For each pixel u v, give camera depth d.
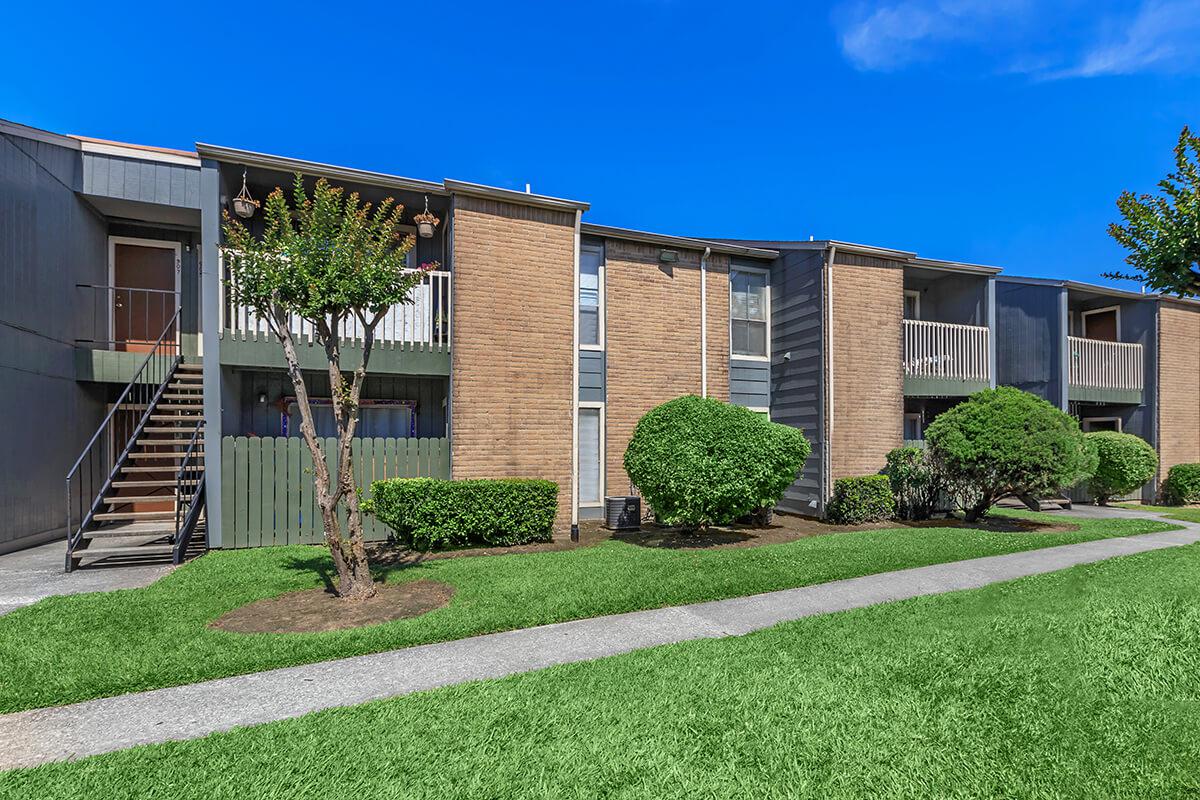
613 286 10.75
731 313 11.98
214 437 8.06
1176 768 2.65
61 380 9.38
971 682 3.58
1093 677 3.64
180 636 4.49
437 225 10.49
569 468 9.56
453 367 8.87
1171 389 15.52
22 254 8.38
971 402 10.87
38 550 8.23
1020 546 8.09
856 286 11.36
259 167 8.39
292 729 3.04
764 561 7.05
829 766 2.67
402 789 2.48
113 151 9.84
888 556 7.35
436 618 4.89
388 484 7.97
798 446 8.88
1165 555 7.59
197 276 11.23
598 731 2.99
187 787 2.54
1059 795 2.46
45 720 3.22
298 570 6.59
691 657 4.06
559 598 5.49
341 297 5.31
